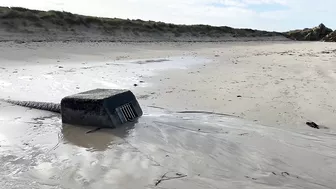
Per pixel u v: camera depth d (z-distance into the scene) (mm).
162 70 11977
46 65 12305
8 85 8531
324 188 3396
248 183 3465
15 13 22016
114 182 3459
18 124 5574
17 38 19875
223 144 4566
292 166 3924
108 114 5270
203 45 28734
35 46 17453
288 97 7383
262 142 4664
